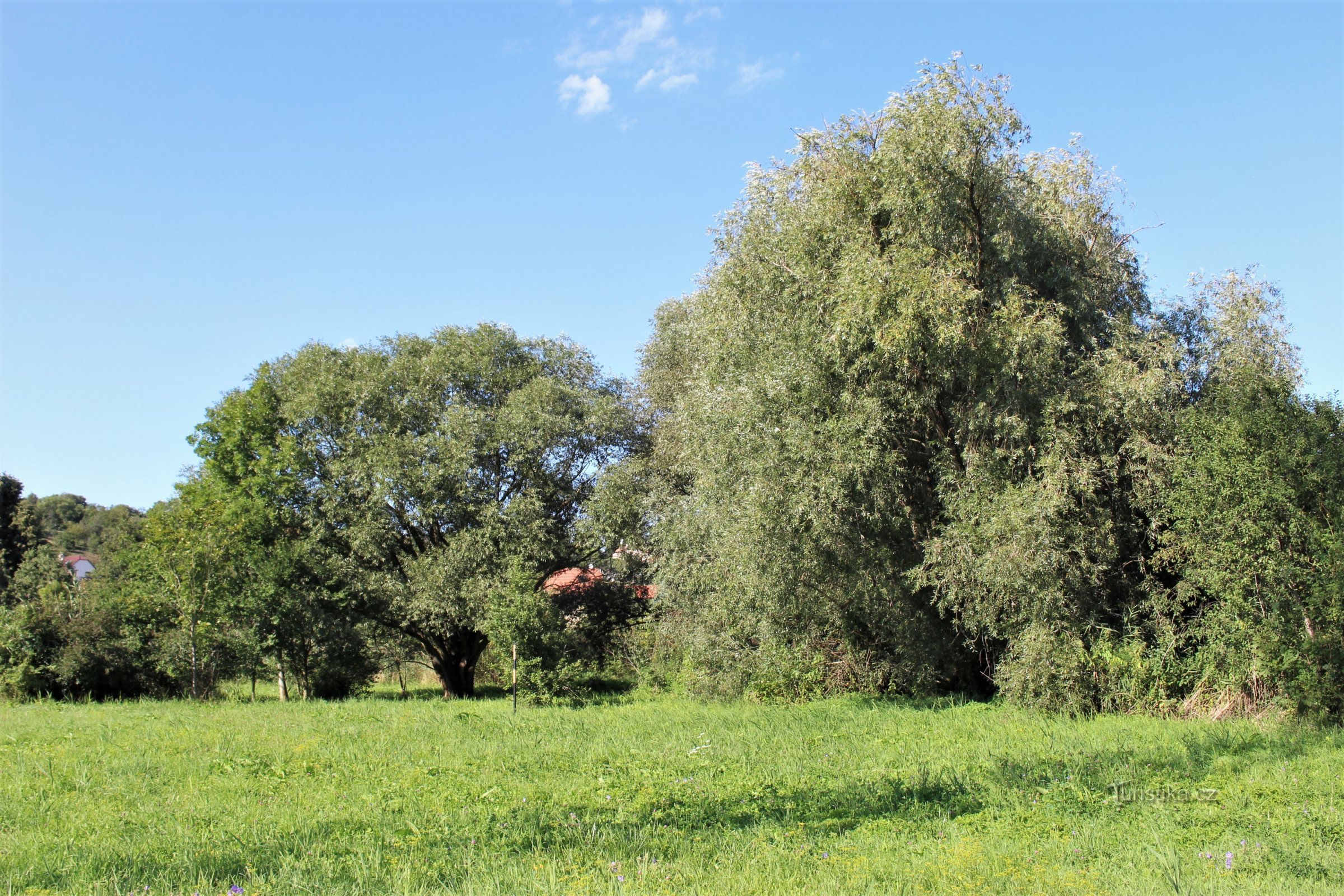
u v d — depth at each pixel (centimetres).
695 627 2341
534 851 781
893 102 1766
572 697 2345
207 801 1041
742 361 2016
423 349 3353
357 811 977
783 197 1997
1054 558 1562
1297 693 1392
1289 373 1806
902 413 1784
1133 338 1819
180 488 3350
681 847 793
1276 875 667
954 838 803
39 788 1122
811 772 1155
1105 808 885
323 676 2920
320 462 3138
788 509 1777
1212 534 1541
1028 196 1867
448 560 2880
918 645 1948
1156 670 1591
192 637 2741
